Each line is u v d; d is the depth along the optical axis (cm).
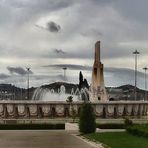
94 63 11488
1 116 9969
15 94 15725
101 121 8656
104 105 10019
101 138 5219
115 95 14850
